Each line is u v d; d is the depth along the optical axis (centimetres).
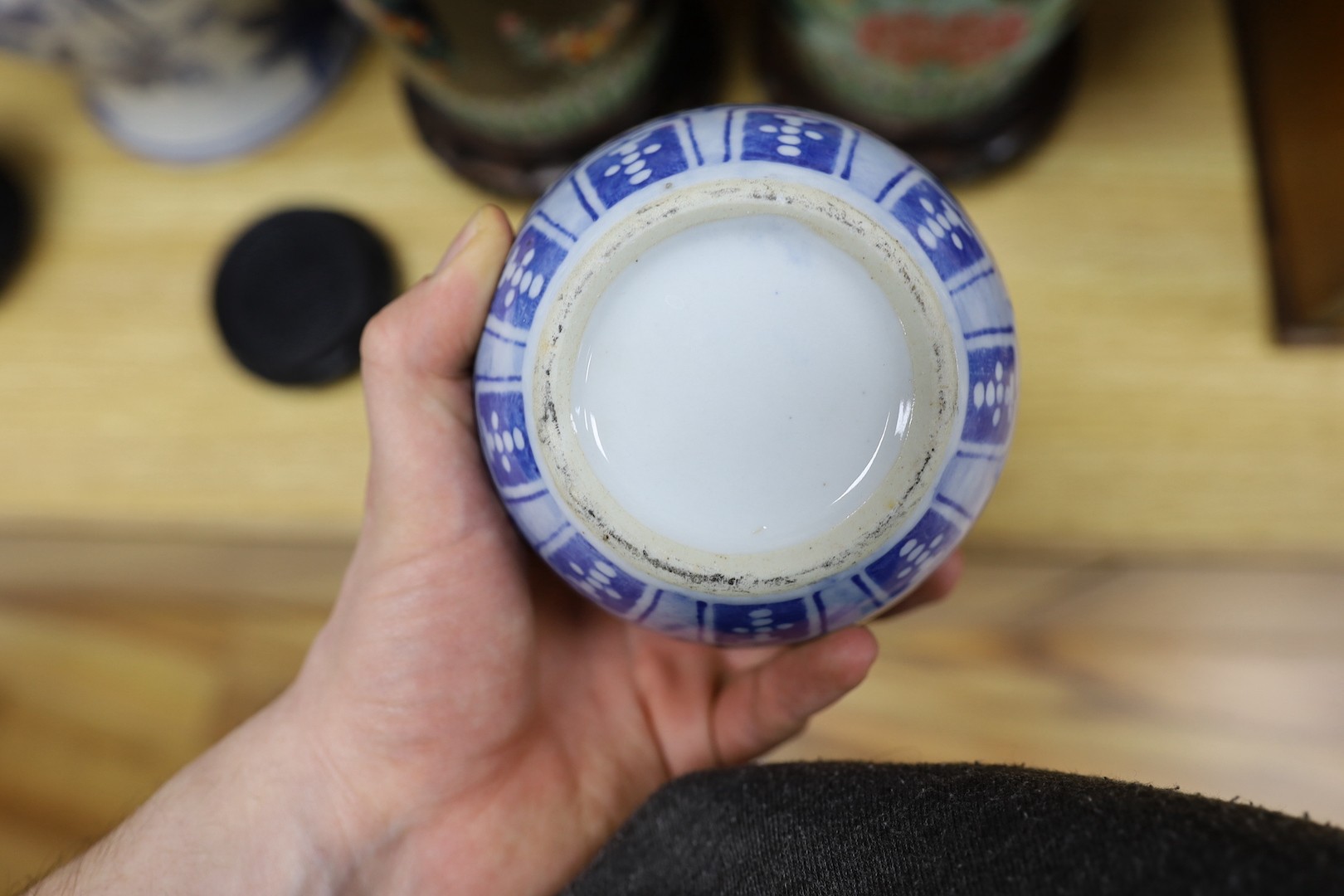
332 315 36
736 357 24
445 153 37
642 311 24
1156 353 35
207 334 38
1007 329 25
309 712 30
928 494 24
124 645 54
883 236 24
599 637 34
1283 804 48
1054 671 50
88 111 39
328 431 37
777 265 24
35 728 53
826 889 24
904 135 34
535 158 36
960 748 49
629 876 28
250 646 54
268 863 29
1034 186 36
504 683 31
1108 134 36
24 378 38
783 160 25
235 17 34
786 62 35
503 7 30
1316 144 33
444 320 27
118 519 37
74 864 29
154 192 39
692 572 24
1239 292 35
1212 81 36
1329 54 32
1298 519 34
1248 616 45
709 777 29
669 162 25
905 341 24
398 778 30
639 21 32
